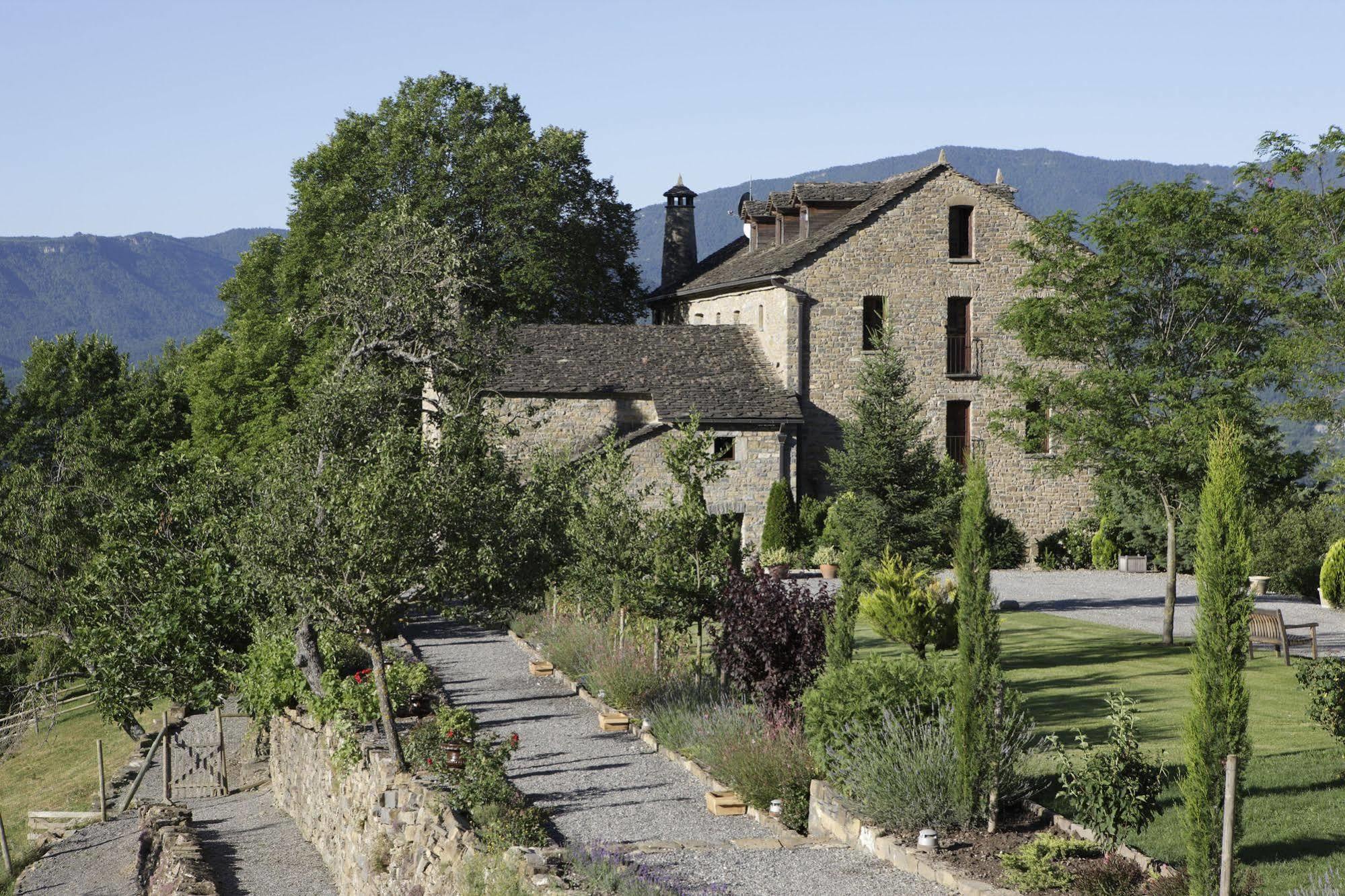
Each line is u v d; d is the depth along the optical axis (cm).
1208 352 2359
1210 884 901
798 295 4038
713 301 4822
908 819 1195
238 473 2256
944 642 2203
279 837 2002
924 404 4112
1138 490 2514
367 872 1516
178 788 2503
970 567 1196
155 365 7344
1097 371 2392
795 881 1092
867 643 2522
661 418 3819
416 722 1938
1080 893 989
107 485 3322
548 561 1897
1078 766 1284
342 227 4825
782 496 3831
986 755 1180
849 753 1323
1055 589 3534
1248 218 2275
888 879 1088
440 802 1352
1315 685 1434
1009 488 4169
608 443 2347
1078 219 2425
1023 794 1244
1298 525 3441
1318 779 1324
